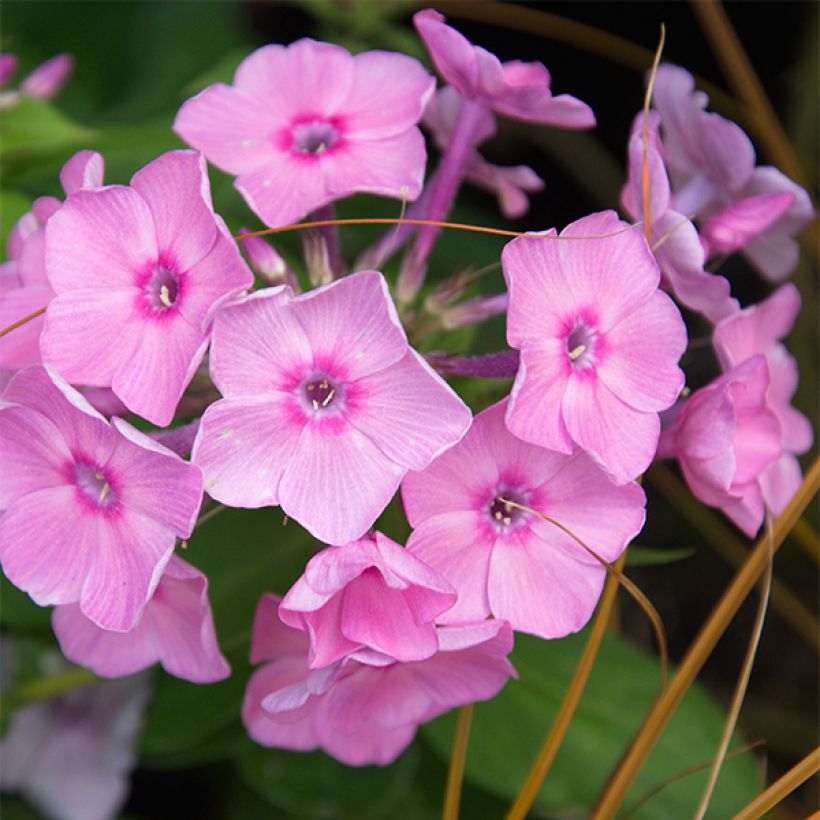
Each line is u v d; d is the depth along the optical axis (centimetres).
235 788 37
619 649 35
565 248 29
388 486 28
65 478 29
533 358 28
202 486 28
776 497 32
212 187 37
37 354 30
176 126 31
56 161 37
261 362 28
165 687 36
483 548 29
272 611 29
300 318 28
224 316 28
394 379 28
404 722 30
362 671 29
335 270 32
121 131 37
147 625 30
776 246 34
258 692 30
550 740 31
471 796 36
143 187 29
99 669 31
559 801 34
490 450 29
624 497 29
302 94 31
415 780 36
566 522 29
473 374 31
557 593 29
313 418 28
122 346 29
